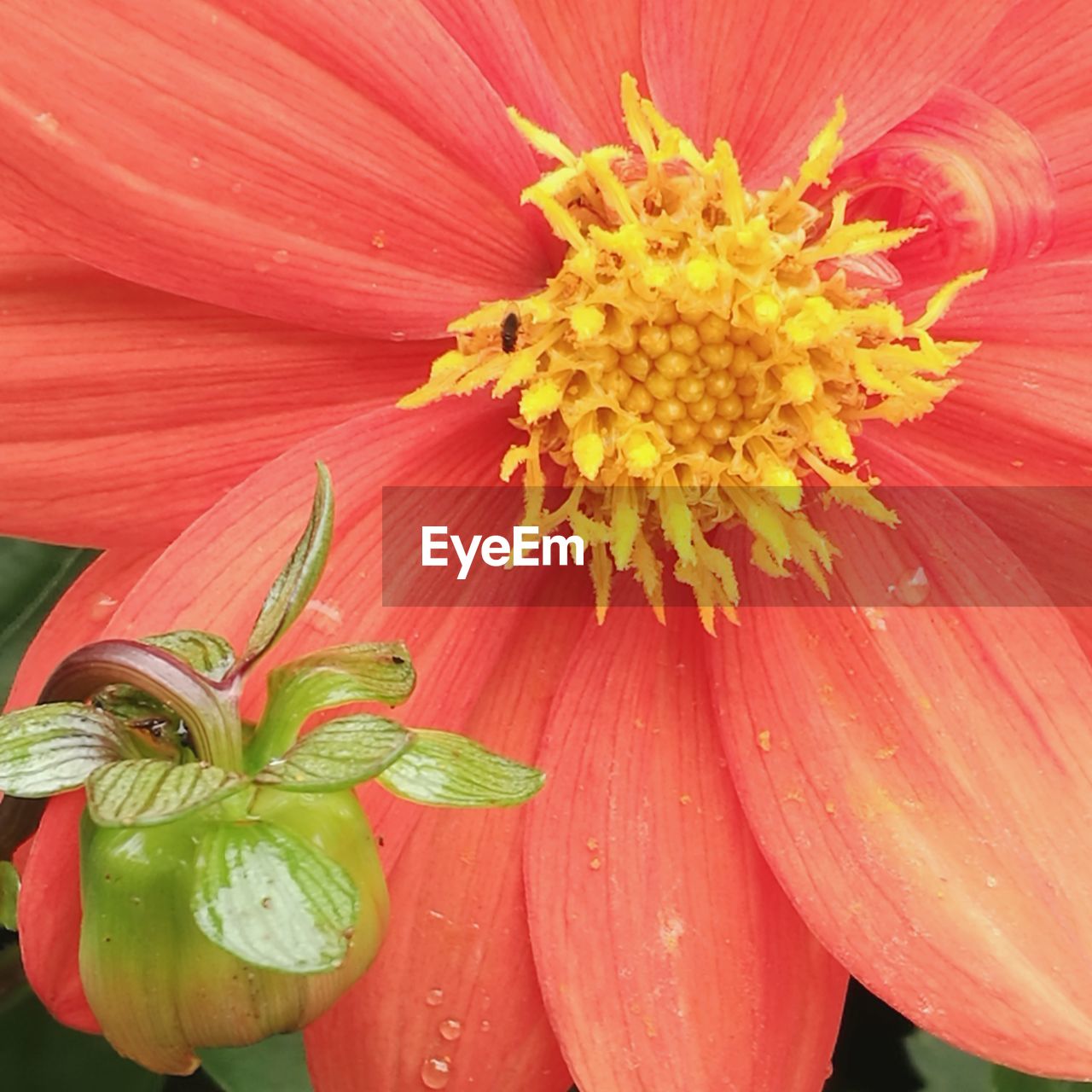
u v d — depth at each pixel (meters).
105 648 0.13
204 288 0.14
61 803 0.14
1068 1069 0.14
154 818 0.12
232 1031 0.13
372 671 0.13
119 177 0.14
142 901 0.12
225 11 0.14
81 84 0.14
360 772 0.12
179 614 0.14
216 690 0.13
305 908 0.12
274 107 0.14
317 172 0.14
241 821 0.12
